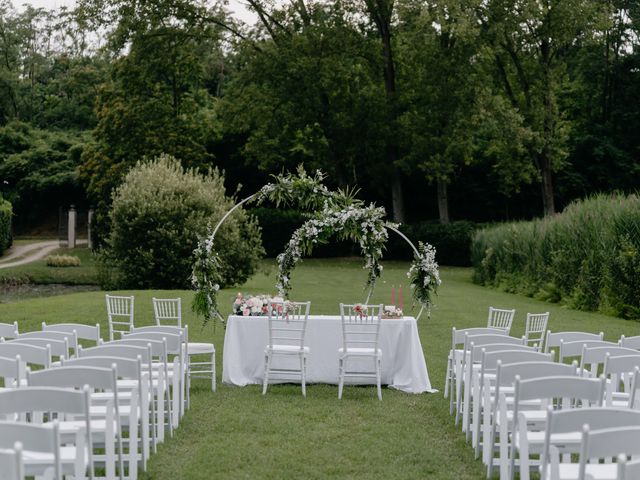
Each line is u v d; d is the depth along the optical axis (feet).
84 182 153.79
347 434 25.12
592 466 16.65
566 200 152.97
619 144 149.79
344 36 123.85
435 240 132.57
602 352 23.08
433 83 119.96
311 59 120.67
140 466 20.54
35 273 110.32
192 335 49.85
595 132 149.07
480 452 22.81
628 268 63.16
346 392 33.12
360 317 33.65
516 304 72.54
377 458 22.13
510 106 120.98
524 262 87.97
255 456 22.12
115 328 50.98
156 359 37.58
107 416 18.01
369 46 129.08
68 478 18.01
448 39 126.00
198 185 81.76
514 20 114.93
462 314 62.85
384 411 28.94
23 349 20.79
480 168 157.17
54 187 179.73
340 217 39.47
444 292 84.64
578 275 71.72
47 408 15.21
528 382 17.31
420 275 39.45
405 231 133.80
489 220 161.07
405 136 126.41
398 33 132.57
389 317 34.88
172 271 78.79
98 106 139.85
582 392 17.15
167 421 25.89
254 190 164.55
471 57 121.90
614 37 145.38
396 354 34.32
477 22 117.19
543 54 122.31
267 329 34.86
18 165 179.63
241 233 84.23
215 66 178.81
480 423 22.89
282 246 142.31
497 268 94.73
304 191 40.81
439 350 44.93
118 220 79.82
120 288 80.02
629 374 26.45
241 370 34.94
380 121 127.54
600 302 65.87
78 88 193.36
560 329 54.75
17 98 203.92
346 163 137.69
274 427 25.91
